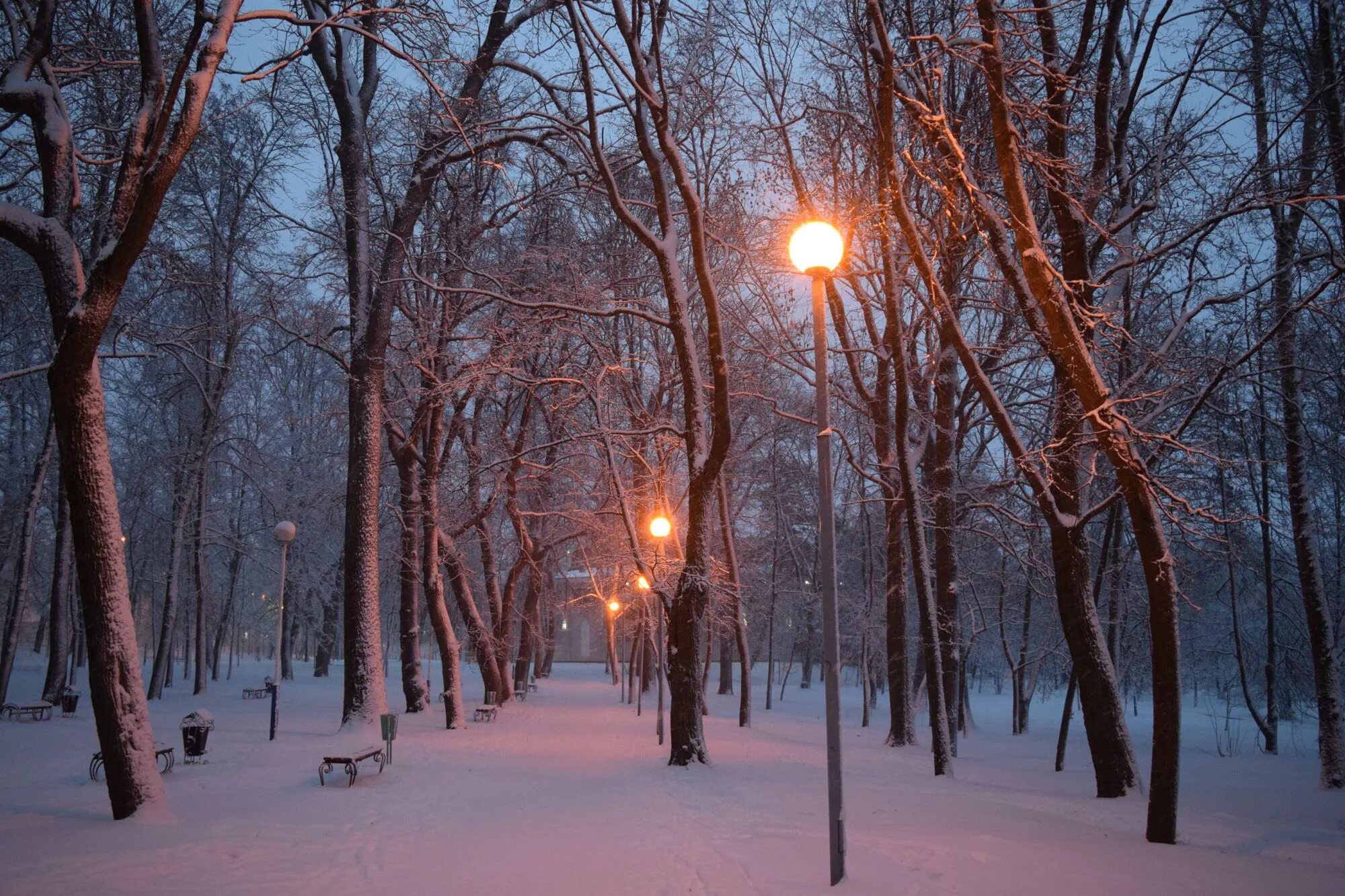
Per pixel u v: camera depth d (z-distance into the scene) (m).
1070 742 28.02
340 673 54.03
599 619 62.28
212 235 31.03
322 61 21.55
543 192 24.00
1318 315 19.27
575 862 8.38
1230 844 10.21
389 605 43.06
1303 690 30.83
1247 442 24.03
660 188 17.20
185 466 34.62
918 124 14.34
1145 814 12.03
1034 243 10.64
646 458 26.66
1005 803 12.37
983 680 60.06
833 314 23.12
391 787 13.52
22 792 12.82
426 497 23.92
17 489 35.78
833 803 7.36
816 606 46.41
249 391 40.69
